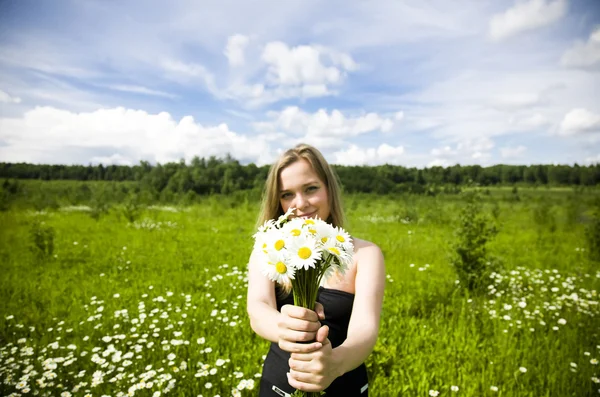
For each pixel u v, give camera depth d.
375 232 12.72
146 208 20.77
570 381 3.19
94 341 3.90
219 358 3.42
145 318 4.29
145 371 3.11
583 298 5.46
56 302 5.29
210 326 4.23
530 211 19.02
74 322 4.41
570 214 14.47
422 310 4.79
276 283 1.57
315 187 1.60
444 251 8.67
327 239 1.10
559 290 5.89
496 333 4.09
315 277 1.11
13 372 3.16
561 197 23.92
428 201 21.59
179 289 5.76
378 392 2.90
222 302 4.84
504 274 6.49
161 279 6.44
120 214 16.58
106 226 13.48
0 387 2.93
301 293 1.11
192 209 21.80
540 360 3.54
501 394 2.91
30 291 5.79
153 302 5.00
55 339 3.96
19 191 24.03
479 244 5.77
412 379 3.12
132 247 9.44
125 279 6.34
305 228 1.11
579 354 3.68
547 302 5.07
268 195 1.68
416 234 12.21
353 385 1.49
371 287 1.42
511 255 8.82
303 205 1.59
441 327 4.26
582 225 13.73
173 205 26.08
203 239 10.82
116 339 3.82
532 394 2.97
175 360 3.35
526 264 7.97
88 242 10.05
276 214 1.70
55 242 9.86
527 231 13.12
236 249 9.30
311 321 1.06
